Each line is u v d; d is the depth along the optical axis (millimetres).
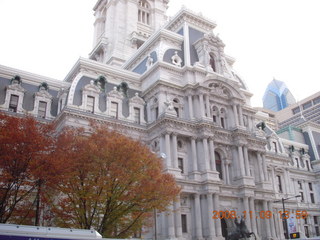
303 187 119250
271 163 109375
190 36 94938
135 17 137250
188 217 71250
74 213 47719
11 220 46562
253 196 80000
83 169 47250
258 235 79250
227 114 87688
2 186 43188
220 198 75812
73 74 88625
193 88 82875
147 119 83125
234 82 89625
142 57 99188
